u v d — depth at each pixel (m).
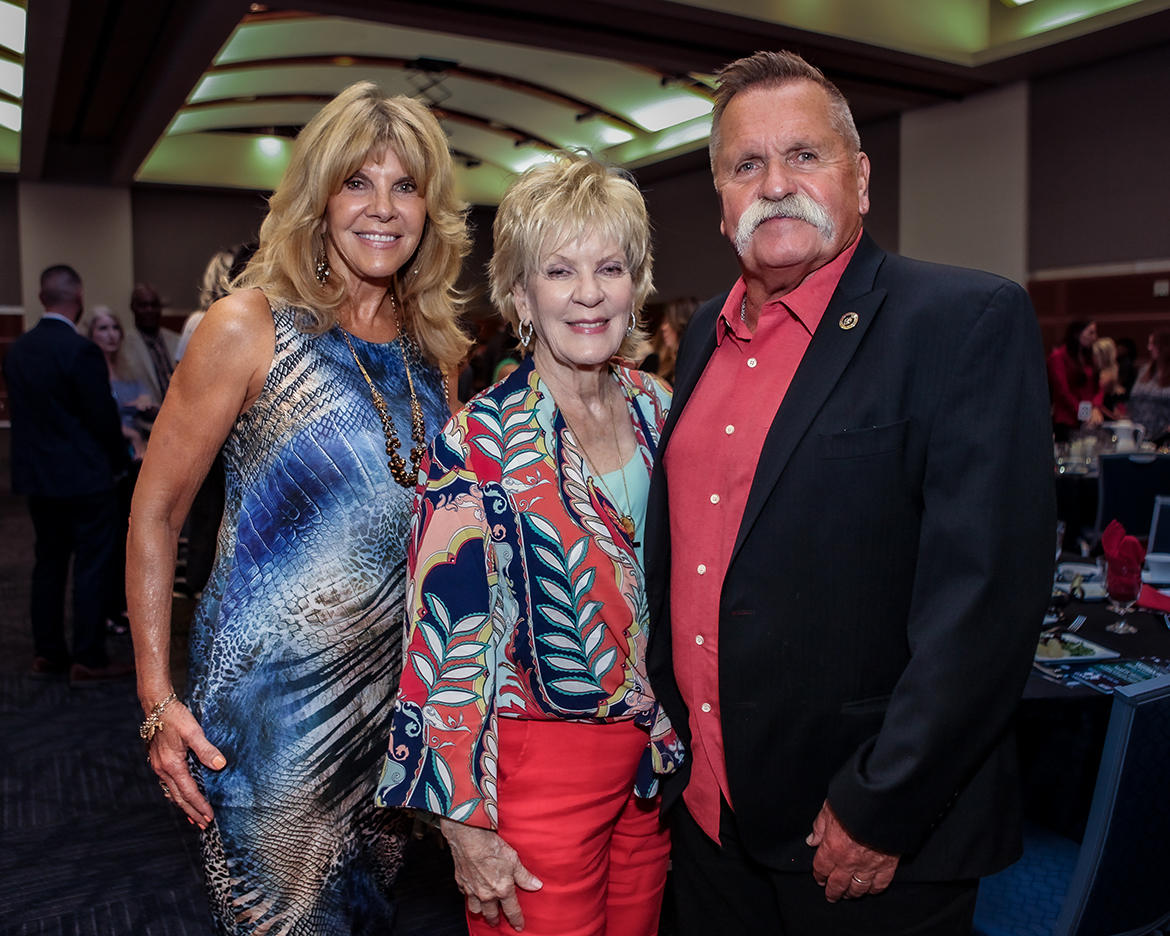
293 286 1.43
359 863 1.44
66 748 3.28
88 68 9.46
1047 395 1.06
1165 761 1.41
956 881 1.16
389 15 6.90
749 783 1.19
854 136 1.22
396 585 1.42
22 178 13.03
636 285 1.33
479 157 14.43
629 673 1.29
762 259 1.18
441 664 1.17
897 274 1.16
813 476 1.12
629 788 1.33
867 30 7.88
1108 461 3.54
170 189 14.09
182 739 1.34
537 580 1.23
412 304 1.61
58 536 3.97
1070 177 8.62
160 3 7.66
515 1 6.80
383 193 1.42
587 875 1.27
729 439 1.23
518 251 1.27
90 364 3.69
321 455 1.37
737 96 1.22
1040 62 8.36
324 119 1.40
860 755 1.09
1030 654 1.03
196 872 2.47
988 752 1.15
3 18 7.86
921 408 1.08
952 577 1.03
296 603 1.35
